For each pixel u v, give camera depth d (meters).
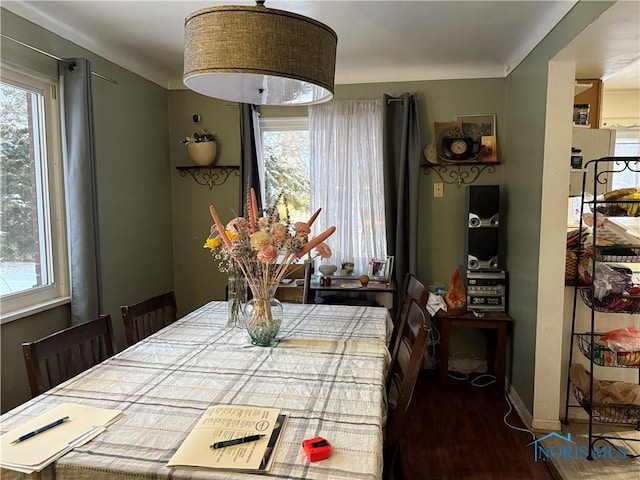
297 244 1.70
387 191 3.29
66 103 2.43
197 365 1.59
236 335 1.94
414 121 3.26
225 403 1.29
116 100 2.96
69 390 1.38
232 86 1.60
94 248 2.50
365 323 2.14
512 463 2.25
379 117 3.36
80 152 2.43
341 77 3.44
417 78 3.37
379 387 1.41
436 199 3.45
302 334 1.96
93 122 2.53
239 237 1.73
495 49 2.94
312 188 3.44
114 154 2.94
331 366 1.58
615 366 2.31
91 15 2.39
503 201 3.33
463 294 3.17
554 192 2.40
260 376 1.49
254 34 1.28
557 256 2.43
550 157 2.38
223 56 1.29
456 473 2.17
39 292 2.41
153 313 2.17
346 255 3.43
